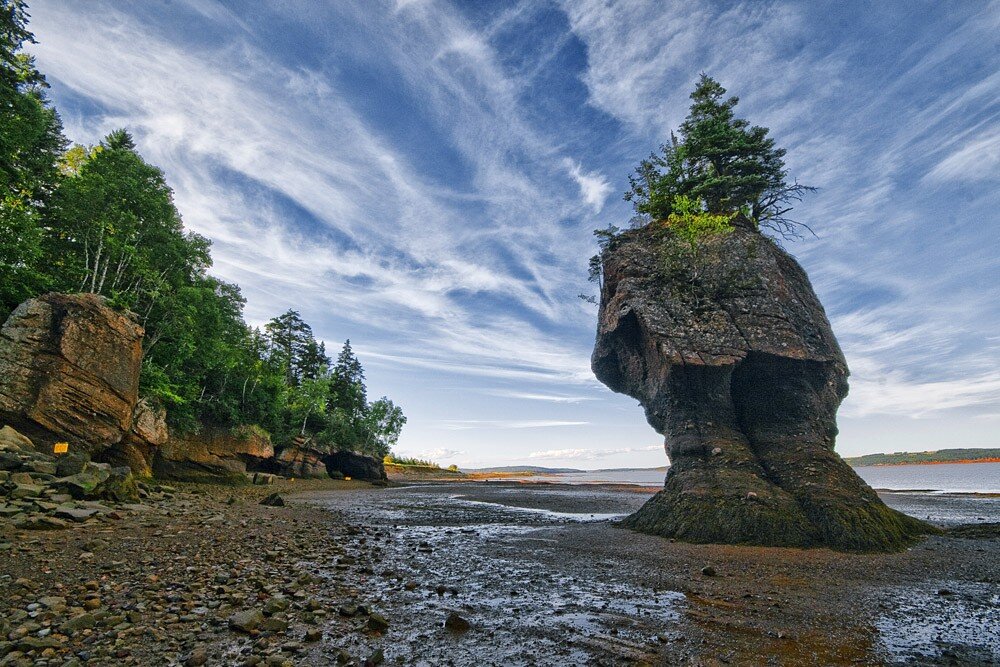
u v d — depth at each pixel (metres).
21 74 28.92
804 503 15.66
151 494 19.25
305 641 6.13
